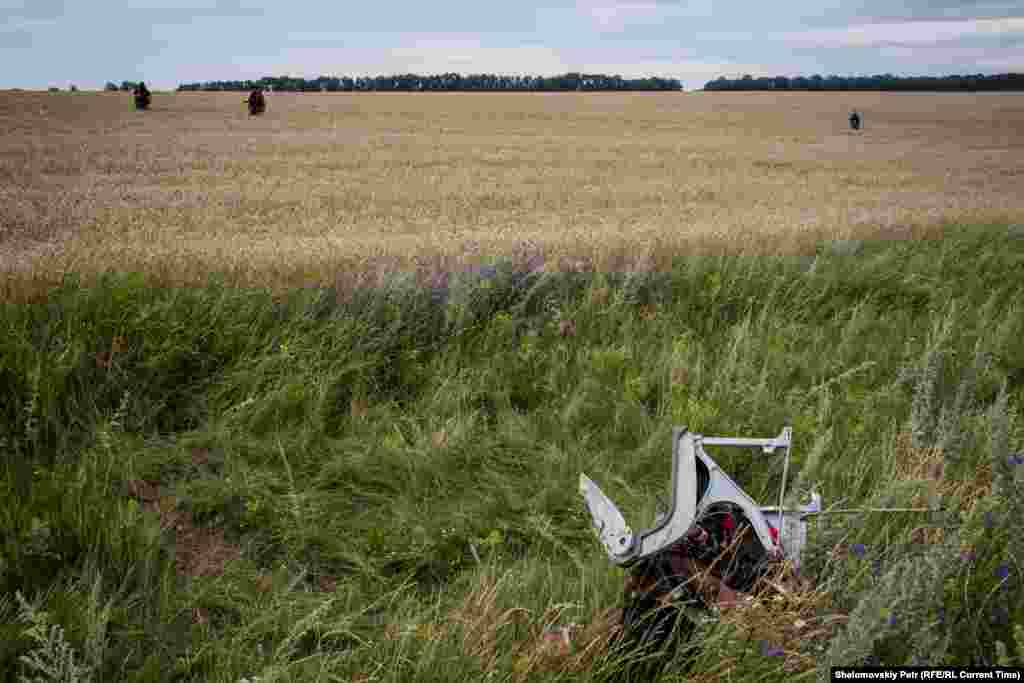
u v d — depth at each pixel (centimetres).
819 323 1046
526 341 848
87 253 1098
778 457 626
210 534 553
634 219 1975
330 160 3023
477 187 2492
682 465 397
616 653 410
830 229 1547
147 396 690
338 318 815
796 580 390
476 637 416
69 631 420
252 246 1348
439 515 586
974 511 452
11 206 1777
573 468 645
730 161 3688
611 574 481
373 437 671
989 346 888
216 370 744
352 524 568
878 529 499
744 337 888
